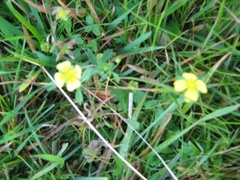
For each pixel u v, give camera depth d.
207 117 0.15
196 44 0.16
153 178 0.16
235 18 0.15
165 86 0.15
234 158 0.16
